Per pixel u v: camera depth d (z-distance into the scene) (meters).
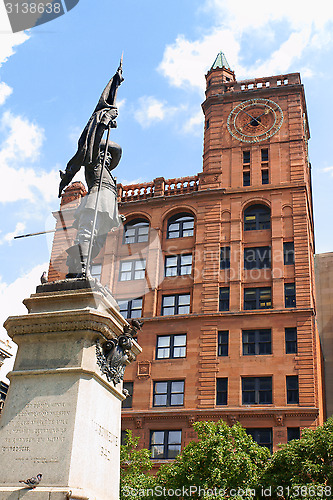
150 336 42.94
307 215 45.34
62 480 6.94
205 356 41.03
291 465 27.94
